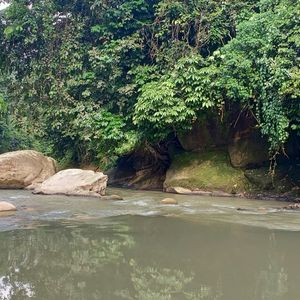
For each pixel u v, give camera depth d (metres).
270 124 10.59
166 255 4.50
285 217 7.73
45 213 7.68
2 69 15.89
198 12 13.69
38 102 15.44
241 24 11.61
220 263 4.19
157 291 3.24
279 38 10.61
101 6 14.68
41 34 14.99
